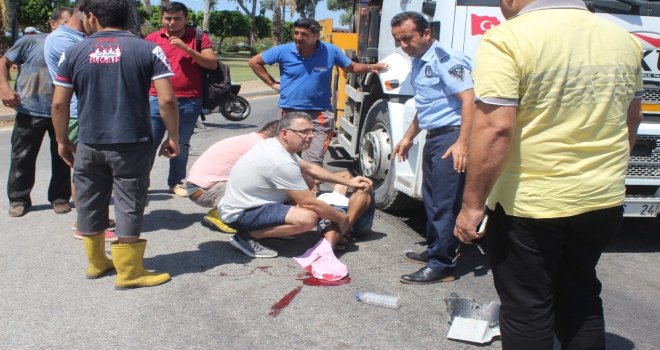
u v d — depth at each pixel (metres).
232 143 5.18
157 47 3.91
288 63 5.62
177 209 5.93
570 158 2.39
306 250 4.83
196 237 5.11
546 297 2.56
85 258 4.56
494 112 2.31
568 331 2.72
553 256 2.52
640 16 4.88
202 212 5.85
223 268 4.43
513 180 2.47
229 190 4.64
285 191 4.49
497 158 2.35
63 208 5.66
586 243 2.60
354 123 7.07
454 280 4.34
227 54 52.22
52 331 3.44
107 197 4.10
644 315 3.91
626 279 4.58
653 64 4.85
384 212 6.11
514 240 2.52
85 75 3.76
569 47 2.33
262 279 4.24
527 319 2.55
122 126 3.79
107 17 3.84
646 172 4.88
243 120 13.59
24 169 5.52
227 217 4.62
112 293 3.96
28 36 5.38
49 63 5.16
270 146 4.48
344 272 4.28
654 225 6.14
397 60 5.81
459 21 4.89
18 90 5.38
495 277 2.66
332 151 9.47
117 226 3.96
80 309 3.71
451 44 4.93
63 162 5.56
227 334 3.44
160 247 4.85
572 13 2.39
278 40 44.75
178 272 4.34
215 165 5.17
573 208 2.40
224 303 3.84
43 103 5.36
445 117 4.07
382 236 5.29
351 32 9.36
